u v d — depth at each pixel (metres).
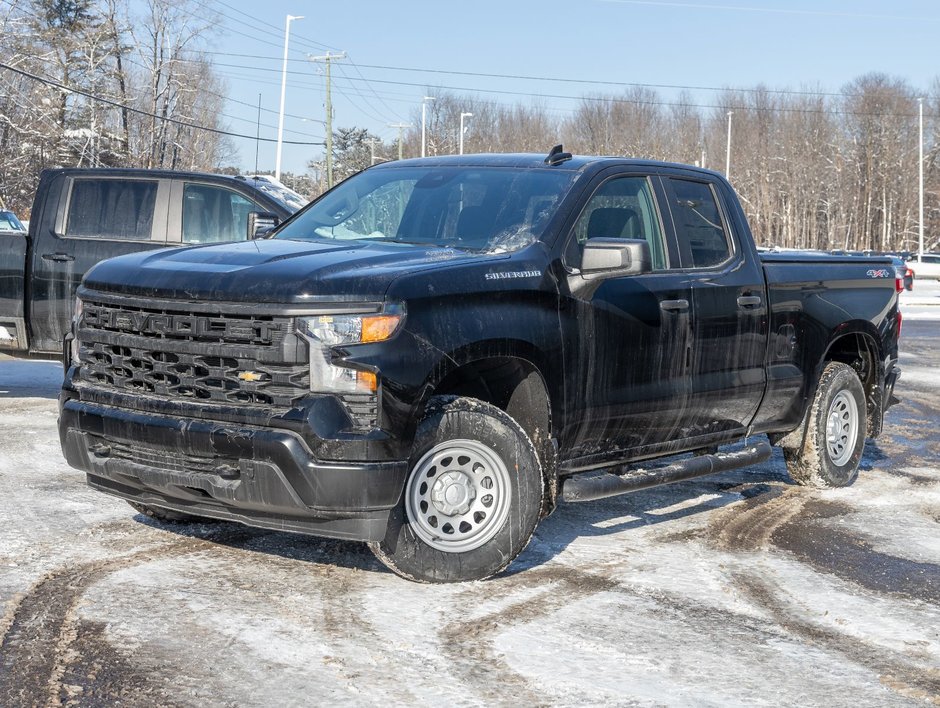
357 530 4.50
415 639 4.15
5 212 29.22
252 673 3.75
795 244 105.31
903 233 99.75
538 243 5.25
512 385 5.23
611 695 3.67
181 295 4.61
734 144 105.56
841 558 5.63
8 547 5.17
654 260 5.89
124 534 5.48
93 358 4.98
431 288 4.64
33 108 56.41
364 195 6.07
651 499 6.89
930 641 4.38
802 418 7.01
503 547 4.89
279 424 4.39
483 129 101.69
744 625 4.49
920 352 17.81
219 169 80.19
